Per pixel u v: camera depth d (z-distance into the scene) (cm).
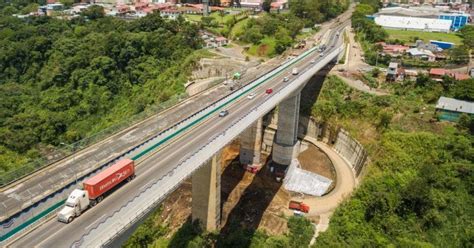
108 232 3728
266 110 7244
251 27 16538
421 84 10038
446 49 13125
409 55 12569
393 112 9312
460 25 17950
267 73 10281
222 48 15150
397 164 7862
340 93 10856
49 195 4544
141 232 6850
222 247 6538
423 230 6612
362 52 13950
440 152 7775
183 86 12331
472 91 9025
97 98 12875
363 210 6925
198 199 6625
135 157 5594
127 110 12375
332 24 19488
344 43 14612
